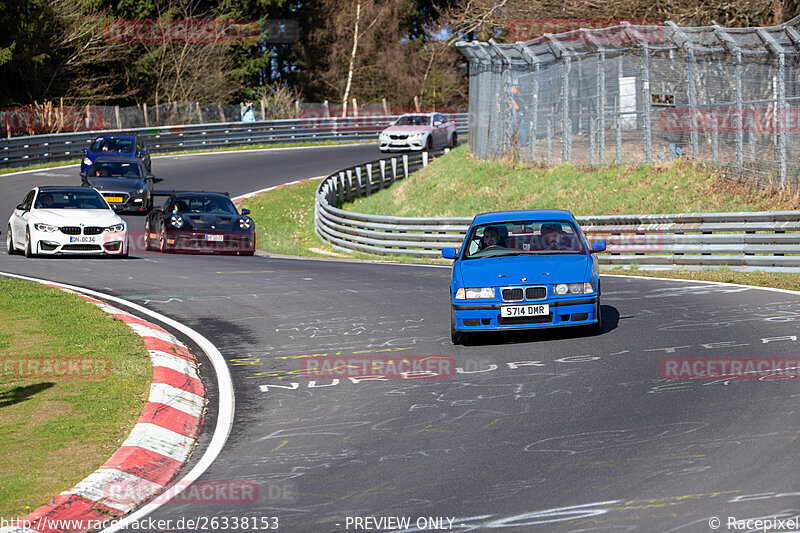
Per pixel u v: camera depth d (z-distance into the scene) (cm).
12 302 4028
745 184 6575
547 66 8862
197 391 2745
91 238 5984
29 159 12775
